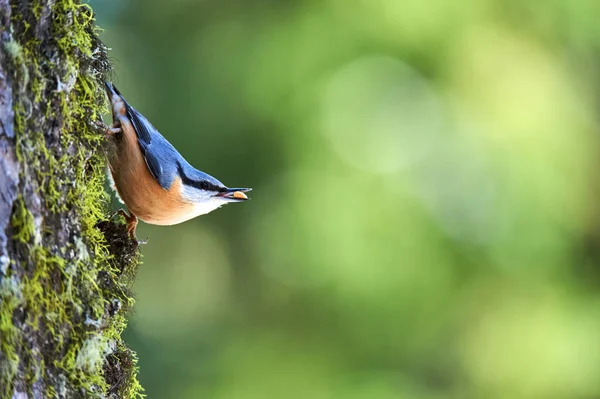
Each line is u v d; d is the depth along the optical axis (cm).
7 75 460
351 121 1312
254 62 1345
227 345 1409
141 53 1437
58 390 482
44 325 476
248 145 1343
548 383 1313
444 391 1324
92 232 532
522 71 1352
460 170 1309
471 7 1343
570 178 1345
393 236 1275
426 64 1334
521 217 1306
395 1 1309
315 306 1330
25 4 472
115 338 558
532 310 1312
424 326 1302
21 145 464
